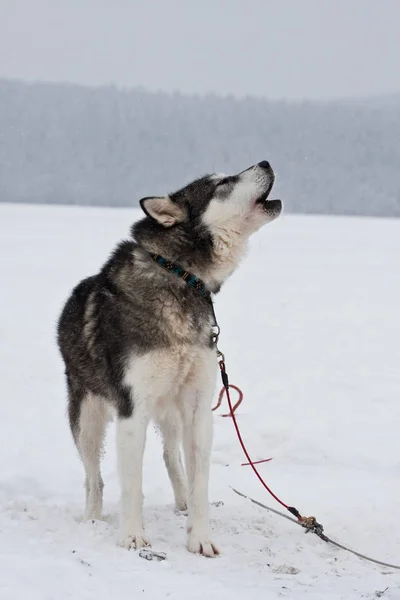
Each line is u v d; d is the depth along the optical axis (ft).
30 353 45.55
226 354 47.06
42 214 189.37
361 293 73.87
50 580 14.62
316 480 25.11
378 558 18.49
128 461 18.40
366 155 422.41
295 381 40.45
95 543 17.80
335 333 54.60
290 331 55.11
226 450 28.35
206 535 18.22
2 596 13.57
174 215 19.52
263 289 75.87
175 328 18.44
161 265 18.97
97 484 20.98
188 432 19.19
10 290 68.54
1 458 27.12
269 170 19.40
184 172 420.36
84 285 21.90
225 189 19.40
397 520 20.97
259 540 19.07
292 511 20.43
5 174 403.95
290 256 106.63
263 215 19.60
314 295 72.33
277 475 25.68
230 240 19.57
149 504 22.85
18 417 32.60
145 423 18.74
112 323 18.97
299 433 30.37
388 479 25.29
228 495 23.44
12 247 103.55
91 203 392.47
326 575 16.60
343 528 20.45
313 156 422.41
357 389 39.04
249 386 39.17
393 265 97.14
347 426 32.01
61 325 22.29
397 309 65.31
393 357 47.06
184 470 22.66
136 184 411.34
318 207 392.27
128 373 18.49
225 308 64.80
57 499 23.00
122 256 19.88
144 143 428.56
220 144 431.43
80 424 21.24
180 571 16.28
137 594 14.38
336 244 126.31
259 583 15.65
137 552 17.33
